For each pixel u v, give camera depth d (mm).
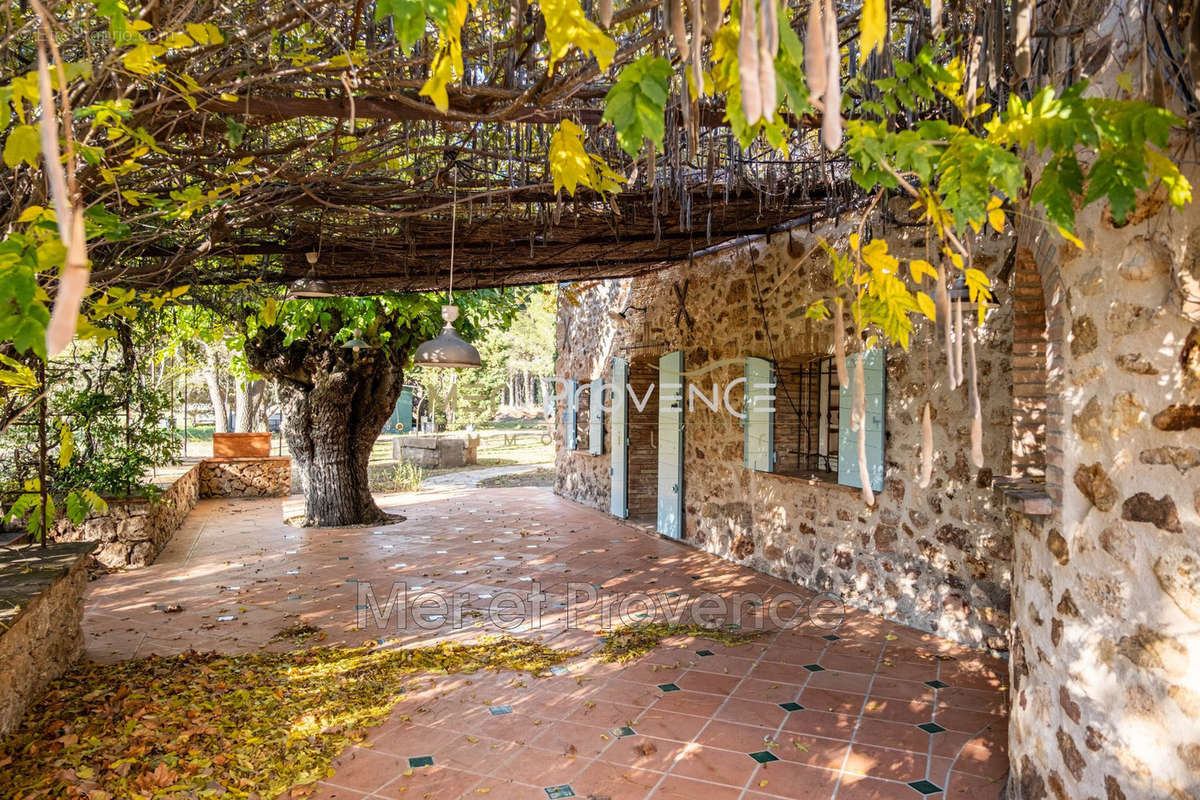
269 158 3209
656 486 9633
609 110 1162
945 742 3432
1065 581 2283
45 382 4051
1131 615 1994
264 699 3904
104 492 6871
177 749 3334
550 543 7980
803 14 2357
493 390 26734
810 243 5785
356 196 3686
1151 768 1928
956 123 2949
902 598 5176
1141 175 1270
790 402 6551
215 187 2986
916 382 5012
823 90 994
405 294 8031
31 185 2072
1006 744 3402
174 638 4930
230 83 2230
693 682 4145
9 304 1170
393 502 11070
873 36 1096
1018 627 2752
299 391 9133
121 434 7117
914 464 5043
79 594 4531
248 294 5773
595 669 4340
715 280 7246
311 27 2732
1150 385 1937
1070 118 1274
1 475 6301
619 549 7672
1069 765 2268
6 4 1771
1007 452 4445
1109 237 2061
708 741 3453
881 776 3143
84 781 3039
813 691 4016
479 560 7191
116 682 4125
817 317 1869
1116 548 2043
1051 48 2211
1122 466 2023
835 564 5789
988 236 4473
